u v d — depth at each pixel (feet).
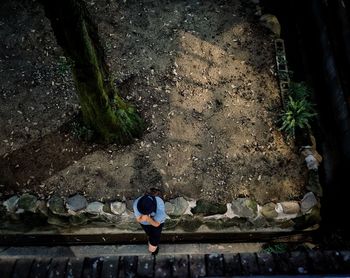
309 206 23.79
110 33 28.32
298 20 32.19
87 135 24.18
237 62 28.37
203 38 28.94
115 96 22.94
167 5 30.01
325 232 24.64
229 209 23.45
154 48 28.07
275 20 30.30
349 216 25.22
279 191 24.49
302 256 15.85
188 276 15.34
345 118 26.84
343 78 27.32
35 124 24.95
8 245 23.20
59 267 15.48
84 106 21.86
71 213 22.77
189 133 25.49
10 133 24.64
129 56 27.55
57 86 26.14
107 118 22.07
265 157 25.40
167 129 25.40
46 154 24.21
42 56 27.09
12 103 25.46
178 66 27.50
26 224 23.00
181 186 23.99
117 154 24.47
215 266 15.60
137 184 23.80
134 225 23.38
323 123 28.40
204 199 23.68
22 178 23.52
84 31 16.88
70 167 23.94
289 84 27.99
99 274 15.42
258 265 15.61
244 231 24.09
